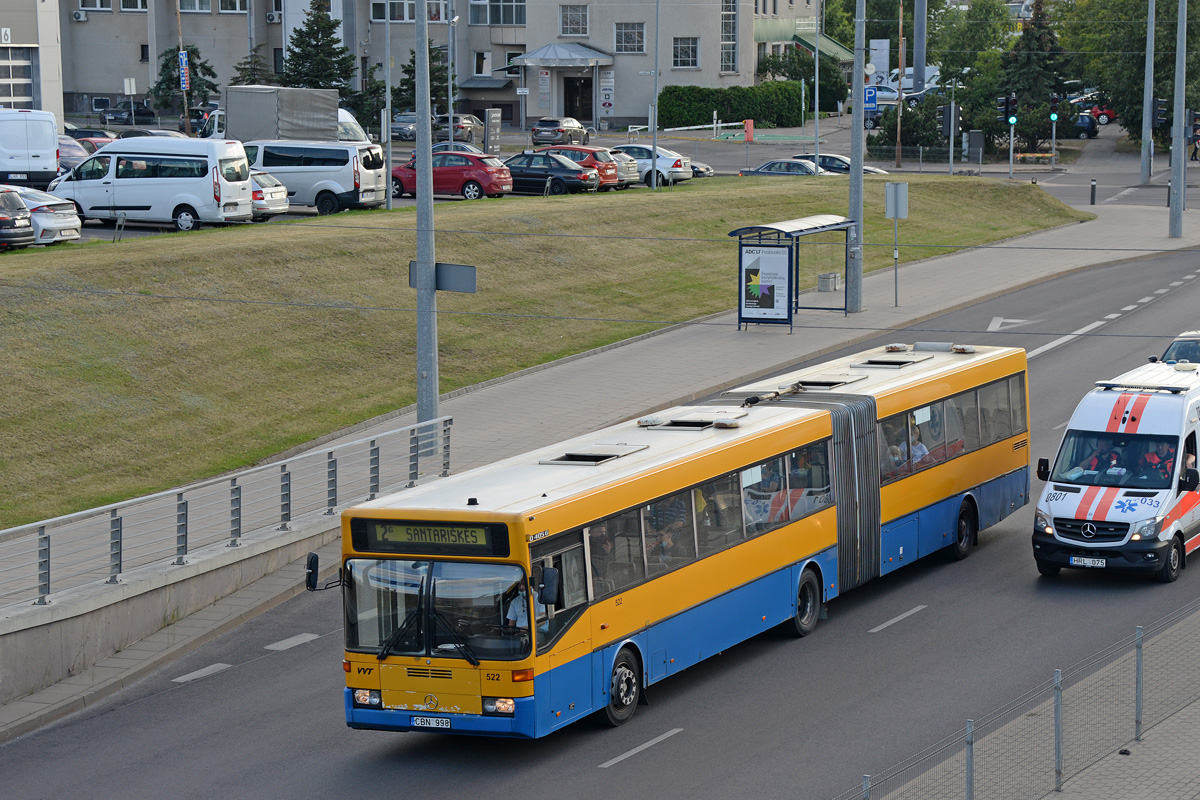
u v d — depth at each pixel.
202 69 108.69
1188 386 23.91
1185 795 13.47
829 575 21.19
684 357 40.03
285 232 45.75
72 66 115.25
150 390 32.44
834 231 47.88
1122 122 108.12
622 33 112.44
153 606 20.88
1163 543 22.02
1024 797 13.41
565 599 16.06
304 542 24.88
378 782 15.42
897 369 24.92
